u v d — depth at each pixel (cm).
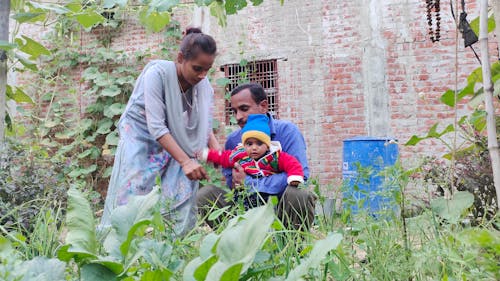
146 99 290
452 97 259
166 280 137
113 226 153
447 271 177
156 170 294
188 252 200
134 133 296
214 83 841
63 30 877
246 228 127
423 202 254
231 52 834
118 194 287
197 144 310
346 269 177
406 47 759
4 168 388
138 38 876
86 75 867
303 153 315
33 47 436
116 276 139
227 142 335
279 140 316
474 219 265
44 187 387
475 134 307
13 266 129
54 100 894
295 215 287
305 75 799
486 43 165
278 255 176
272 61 825
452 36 736
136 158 291
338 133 779
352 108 777
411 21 759
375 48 771
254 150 300
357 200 226
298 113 798
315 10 801
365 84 773
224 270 116
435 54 745
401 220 212
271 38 820
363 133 769
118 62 876
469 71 724
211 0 235
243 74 796
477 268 170
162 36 865
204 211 307
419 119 747
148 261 142
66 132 865
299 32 805
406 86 756
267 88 824
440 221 210
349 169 632
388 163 611
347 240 214
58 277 137
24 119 889
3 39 332
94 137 856
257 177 297
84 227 150
